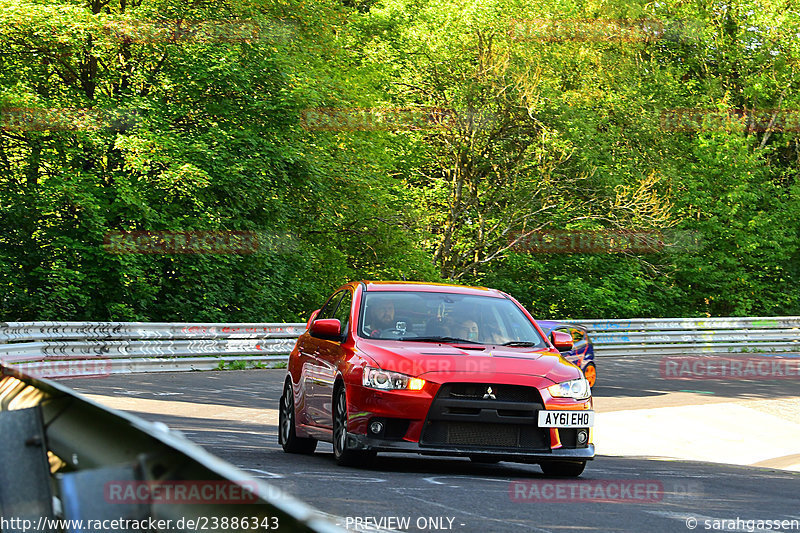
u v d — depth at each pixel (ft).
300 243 383.86
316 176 366.63
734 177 522.88
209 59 335.06
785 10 564.71
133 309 330.13
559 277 492.13
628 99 505.25
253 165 336.70
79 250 318.45
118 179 314.55
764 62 565.53
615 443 161.17
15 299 307.99
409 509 65.16
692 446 165.17
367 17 493.77
